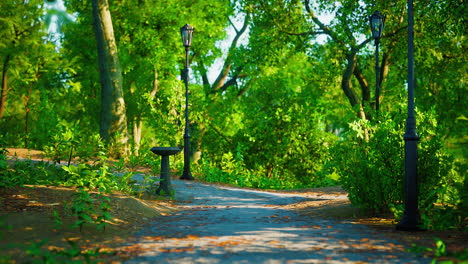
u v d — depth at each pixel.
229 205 12.35
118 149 21.14
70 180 9.96
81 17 28.42
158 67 27.67
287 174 26.39
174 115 21.81
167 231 7.47
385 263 5.14
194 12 28.98
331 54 25.27
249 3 25.50
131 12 26.33
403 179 9.01
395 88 26.16
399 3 21.97
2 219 6.75
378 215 9.34
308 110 27.05
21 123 28.45
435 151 8.58
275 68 32.09
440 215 7.71
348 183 9.57
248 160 26.84
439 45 23.41
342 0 23.55
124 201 9.52
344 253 5.68
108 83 22.16
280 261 5.25
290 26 25.83
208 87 36.22
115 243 6.30
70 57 29.86
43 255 5.29
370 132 9.85
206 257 5.45
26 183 9.89
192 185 16.14
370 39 23.61
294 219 9.28
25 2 25.59
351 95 25.05
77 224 6.61
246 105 33.34
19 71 26.84
